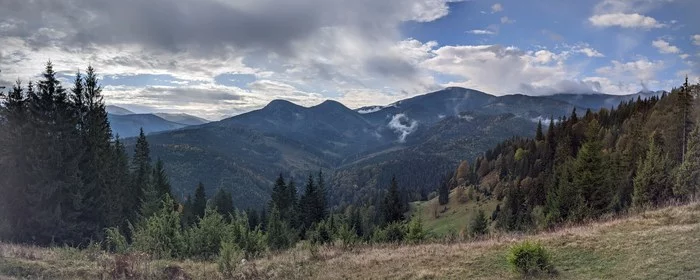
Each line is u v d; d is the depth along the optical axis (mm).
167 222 24141
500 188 105875
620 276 13312
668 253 14305
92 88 46219
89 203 42312
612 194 49062
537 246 14977
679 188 41500
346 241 24969
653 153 46312
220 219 25297
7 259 16719
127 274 16391
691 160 42438
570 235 18641
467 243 20953
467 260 17078
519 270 14805
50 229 37938
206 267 19266
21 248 19547
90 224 41906
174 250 22406
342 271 17828
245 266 19141
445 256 18109
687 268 12930
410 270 16859
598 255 15523
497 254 17375
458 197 120375
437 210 119812
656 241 15625
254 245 24266
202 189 83125
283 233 40719
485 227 63125
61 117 39750
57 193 39219
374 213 109625
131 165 70750
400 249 21141
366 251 21453
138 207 52875
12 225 36375
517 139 153750
